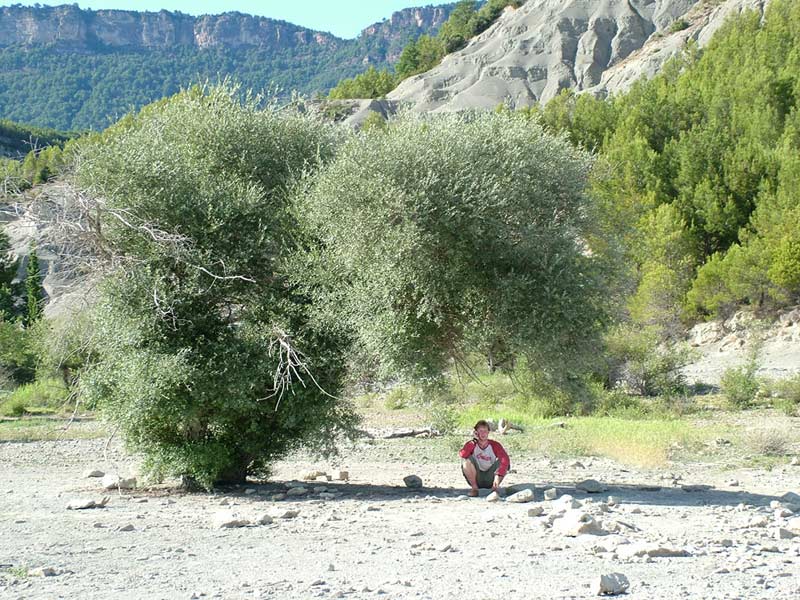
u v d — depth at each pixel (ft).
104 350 43.60
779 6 326.85
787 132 202.08
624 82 464.65
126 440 46.24
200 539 31.22
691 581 23.07
